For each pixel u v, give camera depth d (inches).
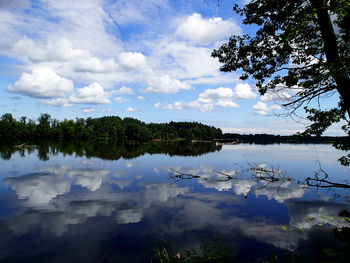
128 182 668.7
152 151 1996.8
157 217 383.9
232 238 301.6
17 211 410.0
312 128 327.3
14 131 3934.5
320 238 298.5
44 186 601.3
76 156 1348.4
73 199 488.1
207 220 370.0
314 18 283.9
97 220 368.8
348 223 353.7
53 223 356.2
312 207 440.8
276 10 296.4
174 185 639.1
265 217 383.9
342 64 251.1
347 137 327.9
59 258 253.9
